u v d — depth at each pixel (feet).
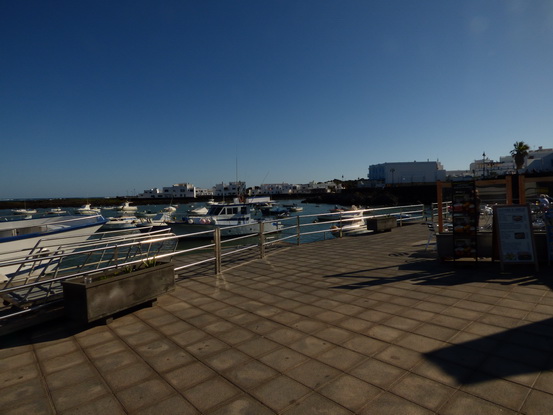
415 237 40.14
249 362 11.10
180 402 9.03
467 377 9.67
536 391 8.86
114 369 10.90
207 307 16.76
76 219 43.04
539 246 22.80
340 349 11.75
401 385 9.42
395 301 16.53
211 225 88.43
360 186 453.99
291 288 19.77
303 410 8.50
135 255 21.24
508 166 358.02
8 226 39.91
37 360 11.63
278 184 574.56
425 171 416.87
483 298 16.34
